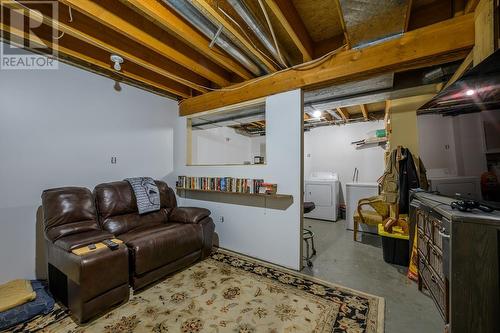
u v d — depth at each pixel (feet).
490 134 4.30
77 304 5.41
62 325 5.42
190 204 12.00
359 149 17.26
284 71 8.34
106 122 9.36
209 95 10.87
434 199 5.70
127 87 10.15
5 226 6.85
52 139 7.84
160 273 7.30
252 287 7.00
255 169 9.41
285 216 8.59
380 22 5.36
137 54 7.90
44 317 5.71
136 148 10.48
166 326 5.35
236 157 19.76
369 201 11.20
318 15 6.41
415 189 7.99
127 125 10.12
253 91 9.21
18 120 7.12
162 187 10.41
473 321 3.89
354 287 6.97
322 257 9.36
